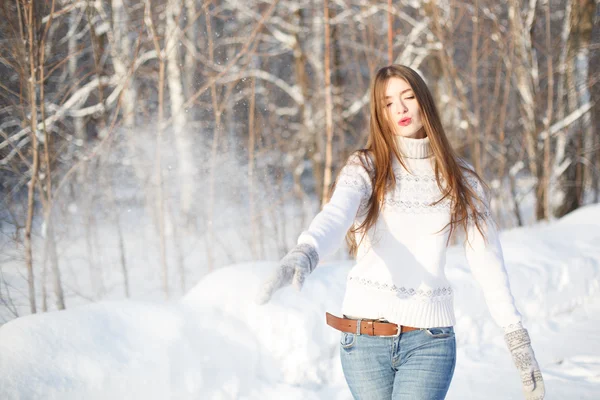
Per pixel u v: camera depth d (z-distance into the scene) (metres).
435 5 9.09
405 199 2.13
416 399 2.04
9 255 4.68
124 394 2.91
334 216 1.95
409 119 2.18
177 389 3.09
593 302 5.43
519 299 5.05
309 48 13.73
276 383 3.51
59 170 6.11
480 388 3.86
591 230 6.39
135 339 3.17
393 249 2.12
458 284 4.62
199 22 9.59
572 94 10.29
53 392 2.73
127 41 7.54
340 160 10.62
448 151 2.17
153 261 7.64
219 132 8.40
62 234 5.66
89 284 6.41
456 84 9.29
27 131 5.07
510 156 10.91
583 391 3.76
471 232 2.21
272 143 9.60
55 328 3.03
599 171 11.62
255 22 10.77
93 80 6.89
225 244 8.34
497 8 9.79
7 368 2.74
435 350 2.08
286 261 1.71
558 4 11.09
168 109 9.16
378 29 10.80
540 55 11.09
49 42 5.22
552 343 4.67
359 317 2.14
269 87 13.12
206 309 3.56
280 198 8.43
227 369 3.30
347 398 3.47
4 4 4.61
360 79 10.76
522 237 6.32
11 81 5.01
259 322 3.57
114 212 7.77
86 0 5.48
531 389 2.09
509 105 10.66
